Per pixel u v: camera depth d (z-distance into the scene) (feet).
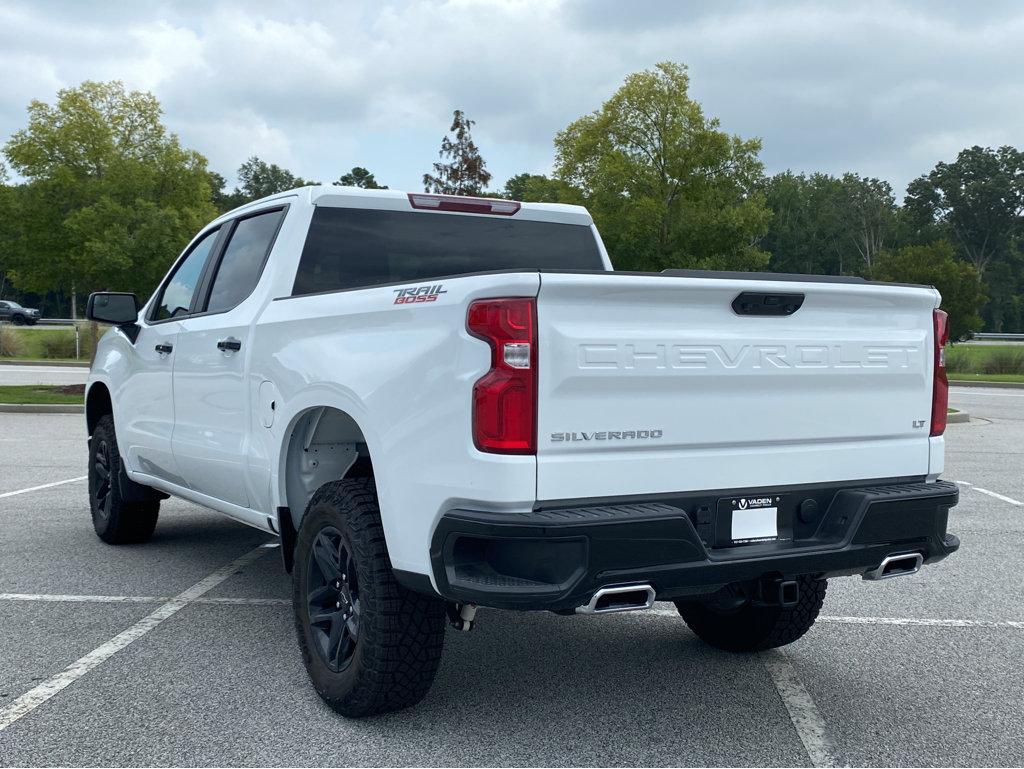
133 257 60.54
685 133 82.23
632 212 82.12
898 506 11.53
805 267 354.54
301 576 12.56
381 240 15.42
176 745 11.01
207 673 13.39
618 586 9.80
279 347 13.56
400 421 10.71
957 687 13.30
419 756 10.79
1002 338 231.71
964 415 56.08
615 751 11.00
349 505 11.69
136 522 21.02
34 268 63.36
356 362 11.59
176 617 16.08
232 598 17.26
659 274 10.27
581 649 14.79
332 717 11.89
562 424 9.87
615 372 10.09
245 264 16.02
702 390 10.68
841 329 11.69
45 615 16.14
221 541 22.11
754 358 10.97
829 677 13.66
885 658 14.53
